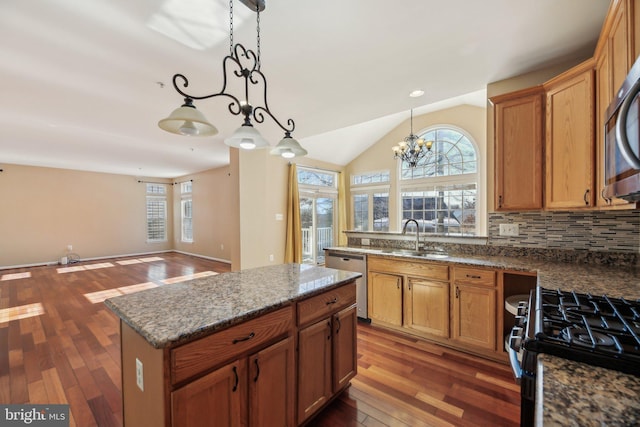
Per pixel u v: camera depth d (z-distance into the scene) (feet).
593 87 5.82
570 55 7.06
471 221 19.03
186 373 3.58
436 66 7.53
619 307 3.94
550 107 6.88
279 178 19.07
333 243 24.06
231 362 4.08
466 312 8.11
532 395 3.09
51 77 7.72
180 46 6.42
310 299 5.35
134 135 13.47
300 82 8.32
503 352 7.57
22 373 7.47
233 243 14.93
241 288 5.45
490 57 7.13
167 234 29.86
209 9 5.30
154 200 28.96
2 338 9.54
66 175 23.70
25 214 21.86
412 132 20.20
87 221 24.72
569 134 6.40
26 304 13.04
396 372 7.35
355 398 6.36
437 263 8.59
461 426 5.52
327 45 6.54
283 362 4.83
